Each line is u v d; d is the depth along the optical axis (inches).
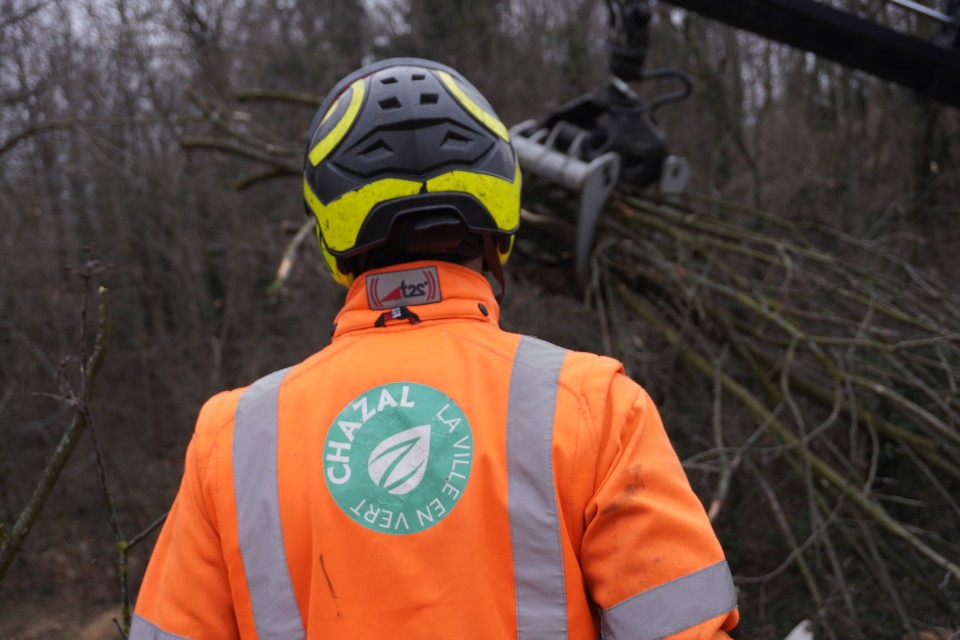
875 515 141.9
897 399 151.4
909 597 171.5
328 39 466.9
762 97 410.3
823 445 198.5
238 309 430.6
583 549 35.3
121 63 389.7
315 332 326.0
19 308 348.8
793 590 198.4
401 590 34.0
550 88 433.1
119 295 428.5
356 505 35.5
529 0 460.1
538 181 181.5
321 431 37.5
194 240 434.6
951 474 159.6
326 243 44.8
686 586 33.3
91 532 339.9
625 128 166.2
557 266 193.6
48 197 387.2
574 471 35.2
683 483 35.9
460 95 44.2
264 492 36.9
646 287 191.2
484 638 33.6
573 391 36.7
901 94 296.8
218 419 39.6
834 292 173.9
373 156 42.1
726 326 177.6
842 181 331.0
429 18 490.0
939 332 153.9
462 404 37.0
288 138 432.8
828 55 131.6
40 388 345.7
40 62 336.2
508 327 217.8
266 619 35.9
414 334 40.0
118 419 429.7
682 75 166.2
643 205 183.0
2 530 67.4
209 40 417.4
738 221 304.3
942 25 128.7
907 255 241.8
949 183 282.2
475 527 34.8
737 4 129.6
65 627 290.8
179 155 416.2
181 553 37.9
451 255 43.3
